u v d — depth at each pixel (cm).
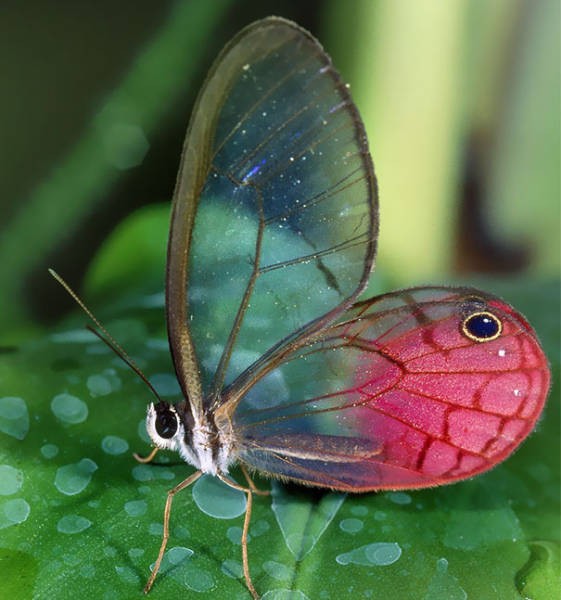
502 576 22
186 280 22
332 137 22
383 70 26
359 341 22
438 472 22
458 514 22
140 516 22
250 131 21
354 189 22
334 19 26
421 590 21
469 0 26
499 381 22
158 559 22
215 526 22
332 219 22
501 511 22
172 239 21
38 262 27
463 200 26
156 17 28
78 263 27
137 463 22
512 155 26
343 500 22
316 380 22
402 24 26
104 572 21
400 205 26
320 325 22
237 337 22
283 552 22
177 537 22
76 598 21
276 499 22
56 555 21
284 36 21
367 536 22
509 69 26
